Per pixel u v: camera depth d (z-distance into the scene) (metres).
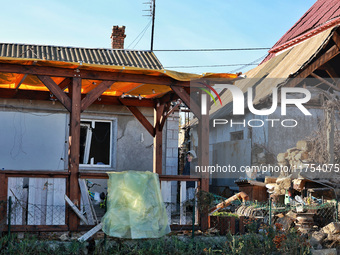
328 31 14.90
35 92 12.40
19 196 8.55
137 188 8.54
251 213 10.70
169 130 14.77
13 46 12.27
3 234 8.29
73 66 8.94
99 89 9.31
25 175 8.59
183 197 9.49
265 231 9.63
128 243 8.56
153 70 9.33
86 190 8.84
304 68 13.98
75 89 9.09
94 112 14.01
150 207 8.53
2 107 13.12
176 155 14.76
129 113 14.37
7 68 8.71
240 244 8.75
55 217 8.69
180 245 8.61
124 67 9.10
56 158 13.54
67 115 13.71
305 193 11.73
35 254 7.98
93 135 14.12
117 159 14.21
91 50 13.05
